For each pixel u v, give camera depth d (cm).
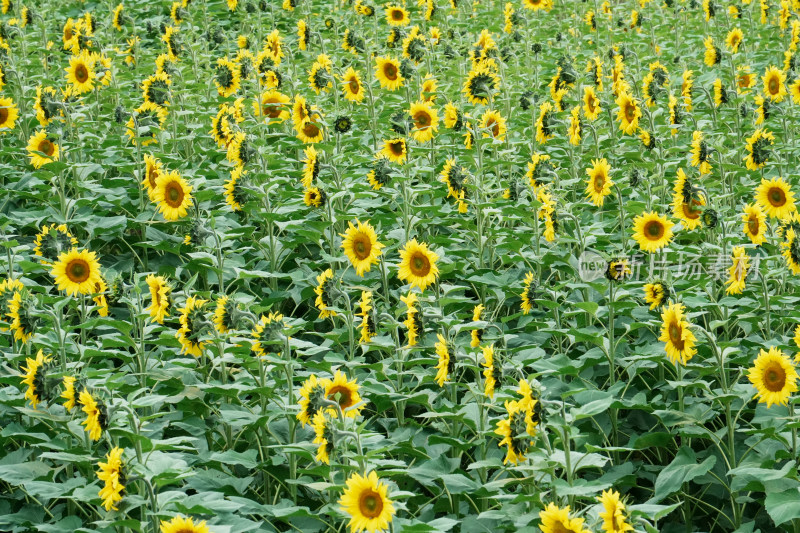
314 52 1527
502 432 509
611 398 523
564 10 1997
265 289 840
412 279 681
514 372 712
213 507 512
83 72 1097
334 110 1205
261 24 1638
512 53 1346
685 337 580
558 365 698
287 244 860
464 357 586
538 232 838
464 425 672
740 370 693
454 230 935
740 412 625
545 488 551
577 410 524
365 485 458
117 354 651
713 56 1283
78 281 637
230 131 939
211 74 1380
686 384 620
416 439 648
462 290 845
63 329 644
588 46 1691
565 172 1051
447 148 1033
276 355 639
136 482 529
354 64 1394
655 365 693
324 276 667
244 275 766
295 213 909
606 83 1329
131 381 668
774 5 1658
